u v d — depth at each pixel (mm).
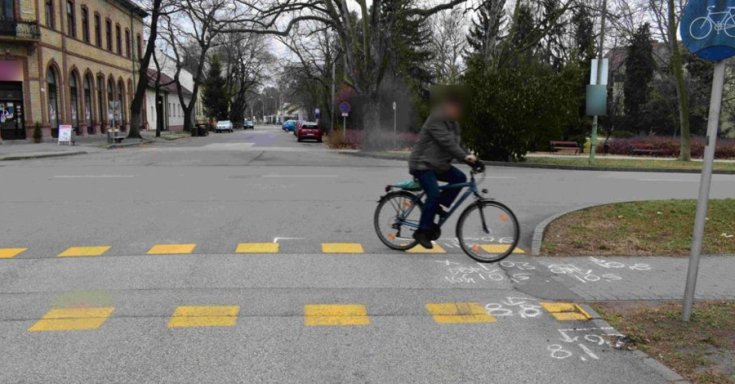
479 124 22594
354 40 28062
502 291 5758
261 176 15828
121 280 5938
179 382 3768
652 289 5828
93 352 4207
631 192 13477
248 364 4035
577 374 3939
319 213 9852
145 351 4230
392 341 4473
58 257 6820
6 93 33781
